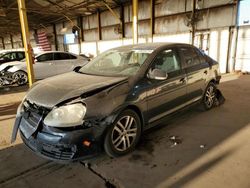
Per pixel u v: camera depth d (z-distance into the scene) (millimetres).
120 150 2627
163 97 3084
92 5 13633
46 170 2459
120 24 13516
